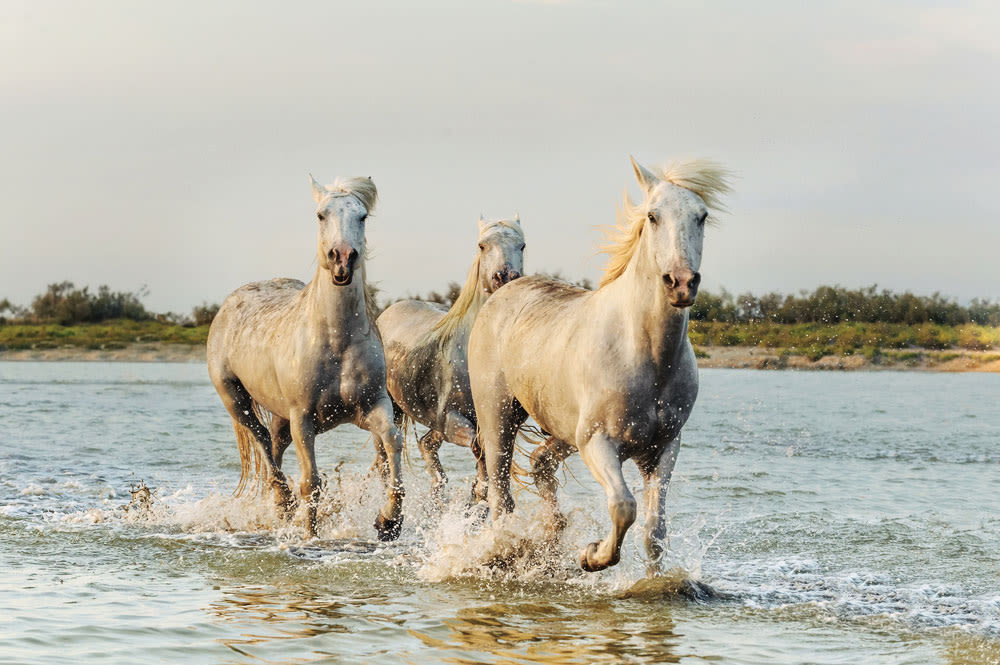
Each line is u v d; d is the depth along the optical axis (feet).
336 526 37.45
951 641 23.24
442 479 41.47
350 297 34.91
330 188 35.35
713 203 25.09
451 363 38.93
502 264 38.40
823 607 26.18
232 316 41.34
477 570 30.22
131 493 41.98
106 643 22.38
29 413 83.61
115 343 219.00
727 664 21.27
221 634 23.31
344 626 24.16
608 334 25.81
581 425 26.08
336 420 36.19
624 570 29.71
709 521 38.24
